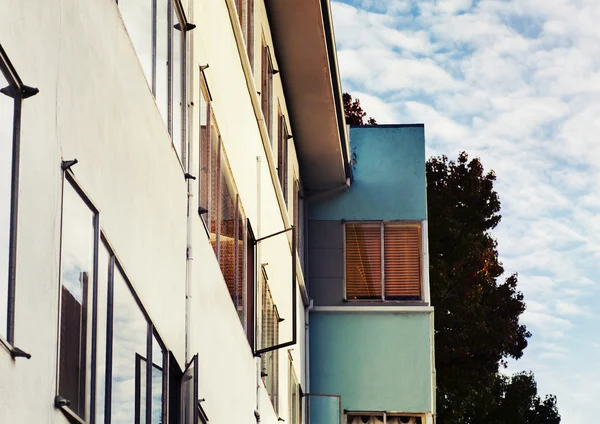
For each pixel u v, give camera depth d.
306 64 26.89
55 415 7.89
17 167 7.27
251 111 20.33
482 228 53.00
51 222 7.89
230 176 17.50
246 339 18.62
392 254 32.91
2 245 7.01
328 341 32.22
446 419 48.81
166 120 12.42
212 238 15.47
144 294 11.06
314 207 33.22
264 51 24.03
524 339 51.19
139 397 10.81
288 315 26.08
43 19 7.84
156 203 11.72
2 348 6.89
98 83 9.32
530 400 51.50
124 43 10.31
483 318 49.31
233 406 16.88
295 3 24.66
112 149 9.77
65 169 8.24
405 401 31.67
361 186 33.34
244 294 18.88
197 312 14.02
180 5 13.14
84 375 8.76
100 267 9.30
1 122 7.05
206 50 15.10
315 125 29.59
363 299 32.59
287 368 25.94
